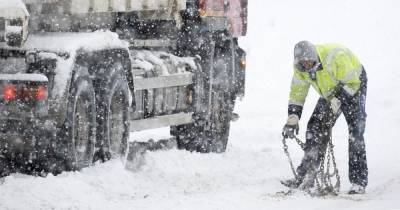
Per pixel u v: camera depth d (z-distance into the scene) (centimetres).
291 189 1894
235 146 2825
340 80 1888
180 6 2473
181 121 2475
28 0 1825
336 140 3067
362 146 1909
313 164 1931
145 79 2244
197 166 2283
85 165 1912
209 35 2611
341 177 2191
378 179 2131
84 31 2083
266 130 3234
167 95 2408
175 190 1858
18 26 1723
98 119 1989
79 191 1683
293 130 1966
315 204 1681
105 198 1705
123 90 2080
